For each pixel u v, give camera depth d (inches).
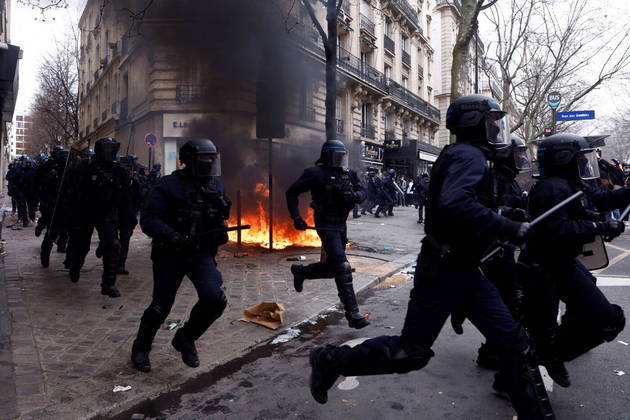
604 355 143.3
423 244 88.9
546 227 108.7
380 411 110.0
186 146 123.4
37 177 302.0
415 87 1312.7
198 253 125.6
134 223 250.1
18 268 256.5
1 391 115.2
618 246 383.2
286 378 129.9
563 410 109.7
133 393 117.5
